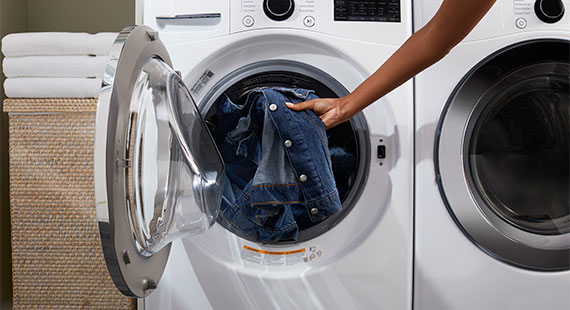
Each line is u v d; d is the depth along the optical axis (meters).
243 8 1.00
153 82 0.71
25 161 1.06
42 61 1.04
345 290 1.04
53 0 1.57
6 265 1.31
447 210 1.06
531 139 1.09
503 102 1.08
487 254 1.06
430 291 1.06
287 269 1.03
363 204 1.05
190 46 0.99
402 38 1.04
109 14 1.59
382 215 1.04
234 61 1.03
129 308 1.08
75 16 1.58
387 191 1.05
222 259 1.03
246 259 1.03
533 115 1.09
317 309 1.03
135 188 0.63
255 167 1.05
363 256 1.04
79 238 1.08
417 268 1.06
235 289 1.02
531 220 1.09
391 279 1.04
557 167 1.09
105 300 1.08
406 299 1.04
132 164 0.62
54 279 1.08
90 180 1.06
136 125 0.62
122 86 0.58
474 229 1.05
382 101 1.04
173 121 0.74
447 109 1.04
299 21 1.01
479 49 1.05
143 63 0.68
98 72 1.05
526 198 1.09
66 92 1.04
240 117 1.01
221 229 1.03
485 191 1.08
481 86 1.05
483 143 1.08
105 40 1.05
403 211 1.04
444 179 1.05
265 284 1.02
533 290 1.07
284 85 1.07
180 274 1.01
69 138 1.05
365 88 0.91
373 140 1.05
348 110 0.93
